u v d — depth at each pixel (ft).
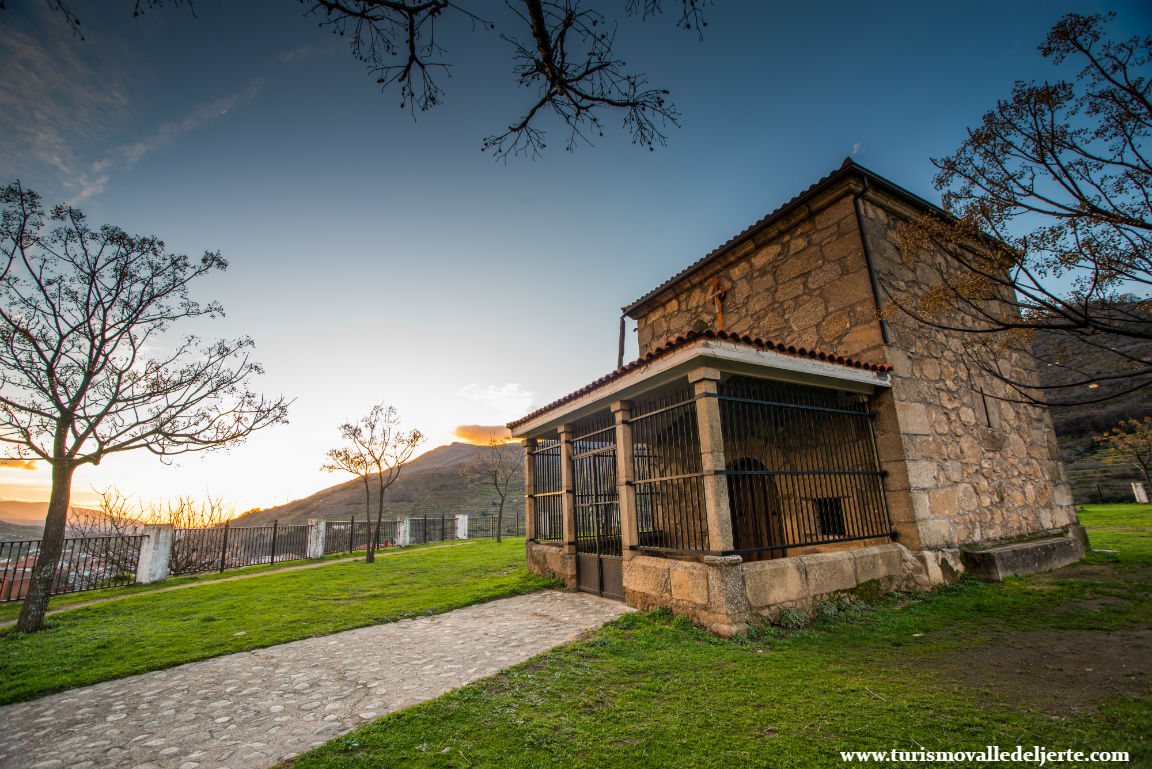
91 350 27.32
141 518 62.18
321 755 10.37
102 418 27.32
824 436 26.07
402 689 14.42
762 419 22.12
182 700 14.26
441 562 45.01
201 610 27.68
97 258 27.89
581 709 12.27
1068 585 22.65
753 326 33.01
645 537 24.64
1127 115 11.41
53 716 13.38
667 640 17.57
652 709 12.05
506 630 20.67
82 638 21.65
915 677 13.39
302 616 24.58
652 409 23.99
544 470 34.50
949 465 26.53
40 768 10.59
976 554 24.61
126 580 41.22
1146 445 73.31
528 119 13.46
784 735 10.40
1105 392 110.93
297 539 60.29
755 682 13.43
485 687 13.96
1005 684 12.64
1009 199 13.08
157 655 18.63
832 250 28.50
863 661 14.90
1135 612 18.20
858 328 26.71
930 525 24.25
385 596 29.71
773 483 28.12
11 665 17.85
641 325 44.32
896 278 27.94
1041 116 12.58
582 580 28.45
